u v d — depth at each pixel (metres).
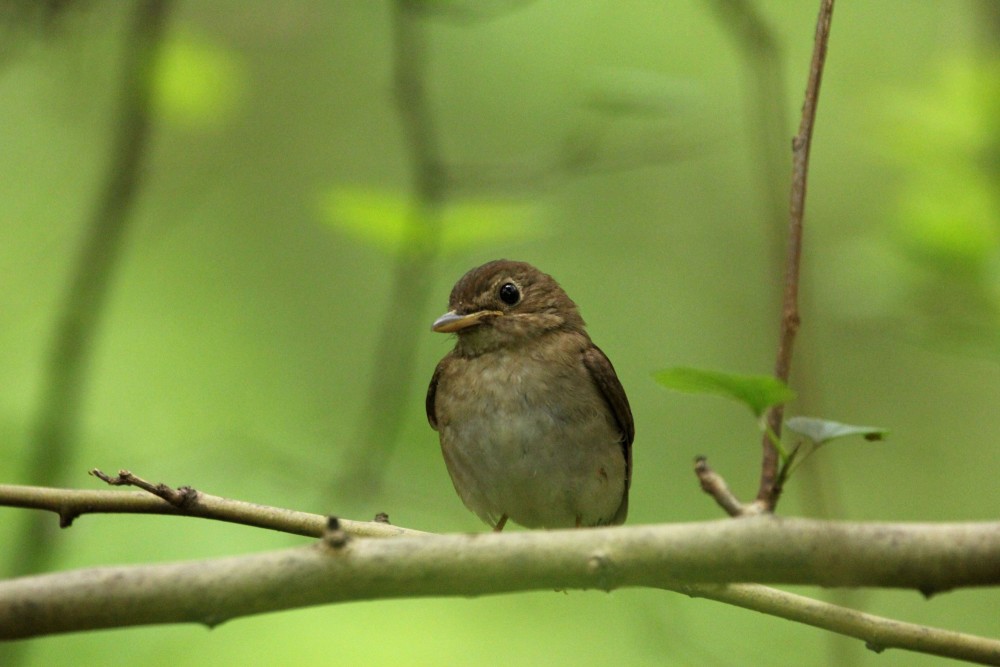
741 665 11.70
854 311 10.70
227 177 15.55
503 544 4.55
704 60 14.95
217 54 11.50
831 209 14.90
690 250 16.23
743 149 16.14
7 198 14.16
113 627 4.43
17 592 4.37
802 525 4.46
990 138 10.62
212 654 10.59
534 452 9.43
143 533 10.51
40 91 14.21
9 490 5.86
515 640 11.70
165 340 14.38
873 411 15.47
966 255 9.98
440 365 10.14
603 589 4.53
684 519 14.45
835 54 14.93
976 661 5.62
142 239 14.97
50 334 11.46
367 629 11.17
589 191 16.55
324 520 6.15
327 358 14.86
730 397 4.46
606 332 15.80
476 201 9.81
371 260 15.55
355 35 16.03
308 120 15.84
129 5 12.65
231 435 11.33
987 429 15.27
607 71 9.48
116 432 12.58
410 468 10.78
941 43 14.08
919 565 4.39
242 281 15.23
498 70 15.45
